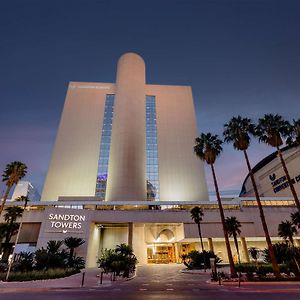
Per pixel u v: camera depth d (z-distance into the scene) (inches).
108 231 2369.6
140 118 3184.1
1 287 821.9
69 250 1790.1
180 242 2335.1
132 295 624.4
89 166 2984.7
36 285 862.5
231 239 2268.7
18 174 1576.0
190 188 2933.1
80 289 787.4
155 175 2994.6
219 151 1444.4
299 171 2824.8
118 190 2615.7
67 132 3223.4
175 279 1142.3
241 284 858.8
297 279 925.8
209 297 570.6
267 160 3444.9
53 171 2920.8
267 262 1535.4
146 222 2139.5
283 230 1510.8
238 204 2315.5
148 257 2347.4
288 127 1314.0
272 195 3255.4
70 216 1991.9
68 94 3563.0
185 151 3208.7
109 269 1246.3
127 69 3499.0
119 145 2896.2
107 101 3577.8
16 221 2047.2
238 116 1385.3
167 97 3715.6
